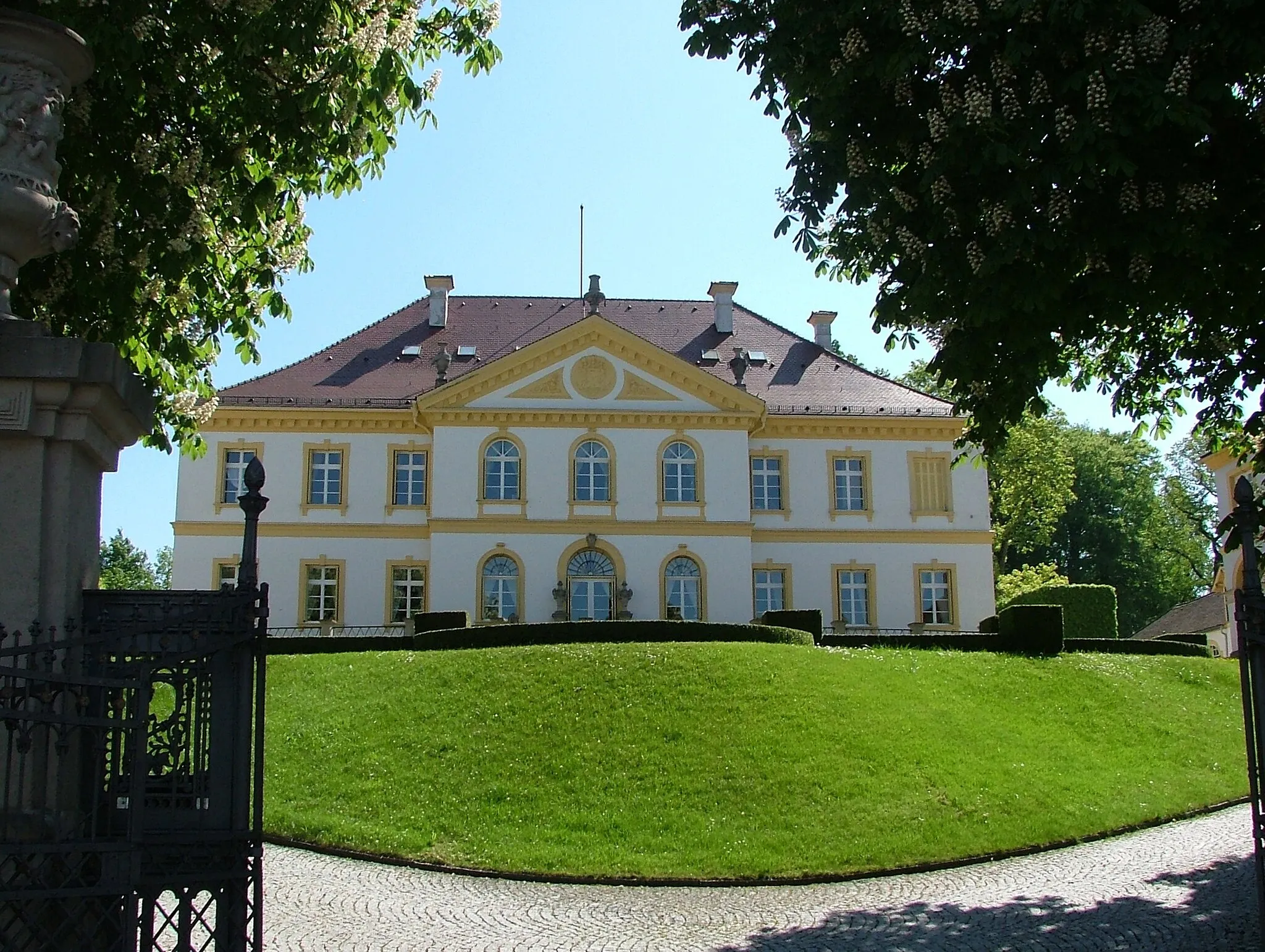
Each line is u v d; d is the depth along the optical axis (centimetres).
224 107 1254
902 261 1146
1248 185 1073
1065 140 998
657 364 4475
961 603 4638
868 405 4756
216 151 1237
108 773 739
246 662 748
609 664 2670
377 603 4434
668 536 4397
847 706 2419
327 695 2669
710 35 1186
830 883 1647
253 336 1460
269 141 1212
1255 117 1044
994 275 1062
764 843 1809
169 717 755
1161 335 1478
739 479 4459
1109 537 6594
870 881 1652
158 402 1448
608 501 4400
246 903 731
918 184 1105
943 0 1032
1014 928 1305
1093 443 6781
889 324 1215
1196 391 1496
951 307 1124
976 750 2275
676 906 1503
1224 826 1905
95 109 1157
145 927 709
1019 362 1147
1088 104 980
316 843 1869
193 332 1451
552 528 4362
